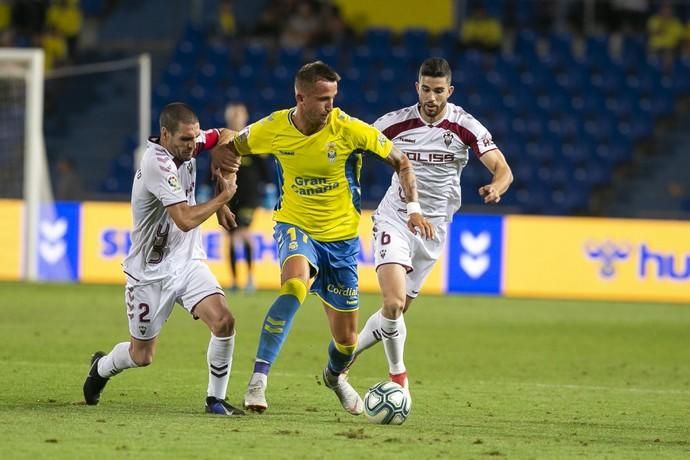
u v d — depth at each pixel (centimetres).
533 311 5891
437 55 8950
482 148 2942
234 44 9050
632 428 2608
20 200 6975
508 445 2280
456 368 3756
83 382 3114
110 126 8644
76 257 6706
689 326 5403
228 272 6644
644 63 8950
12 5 9131
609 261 6675
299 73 2517
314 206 2609
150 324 2605
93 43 9275
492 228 6669
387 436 2344
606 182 8288
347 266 2622
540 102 8662
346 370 2691
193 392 2983
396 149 2619
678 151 8500
